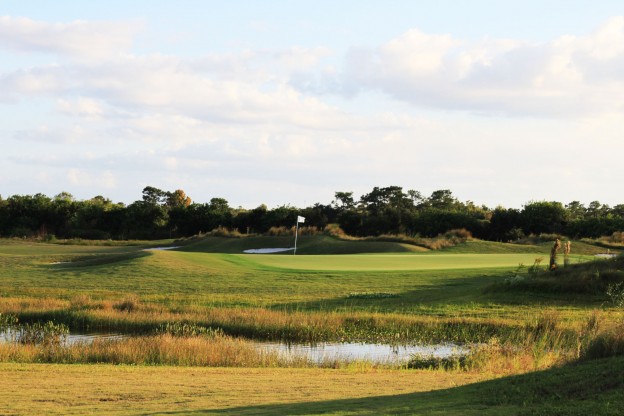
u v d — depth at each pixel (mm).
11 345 16484
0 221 90500
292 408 8734
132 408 8844
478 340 20766
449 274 35719
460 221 82125
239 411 8500
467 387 10086
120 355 15773
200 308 25969
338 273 37406
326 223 87125
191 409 8742
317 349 20016
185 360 15859
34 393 9961
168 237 90812
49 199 95375
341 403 9133
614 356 10695
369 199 98000
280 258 45938
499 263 42781
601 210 108312
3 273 38844
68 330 21922
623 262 29109
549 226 78375
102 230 91938
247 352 17000
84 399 9562
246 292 31500
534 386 9344
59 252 62750
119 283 34500
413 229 83562
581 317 22656
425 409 8398
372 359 18156
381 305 27047
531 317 23062
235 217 89500
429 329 22234
